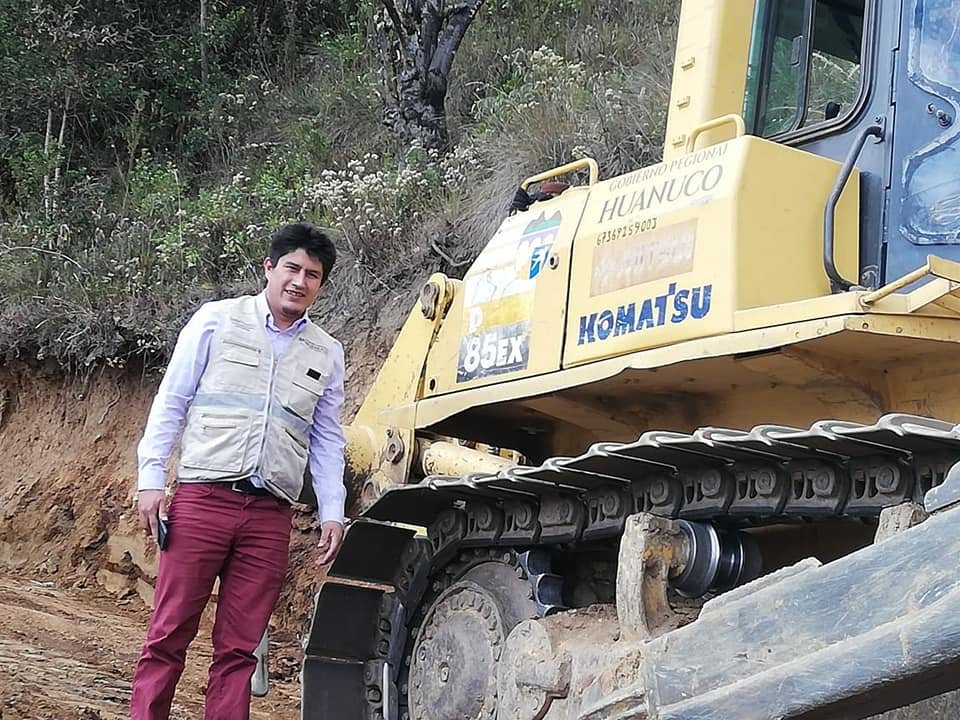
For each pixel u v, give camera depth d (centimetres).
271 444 452
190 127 1673
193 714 663
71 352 1184
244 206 1307
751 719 280
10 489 1184
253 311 464
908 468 329
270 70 1764
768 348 386
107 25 1698
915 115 403
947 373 390
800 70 453
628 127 1042
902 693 266
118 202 1520
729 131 468
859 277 411
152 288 1191
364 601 511
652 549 377
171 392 453
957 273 347
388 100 1342
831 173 421
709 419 466
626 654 360
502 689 414
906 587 264
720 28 471
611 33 1418
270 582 457
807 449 339
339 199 1152
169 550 447
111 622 926
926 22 404
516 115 1155
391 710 493
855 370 404
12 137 1656
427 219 1095
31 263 1321
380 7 1407
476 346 527
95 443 1165
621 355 441
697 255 415
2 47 1664
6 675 700
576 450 545
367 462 591
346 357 1047
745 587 301
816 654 271
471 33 1551
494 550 478
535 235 506
